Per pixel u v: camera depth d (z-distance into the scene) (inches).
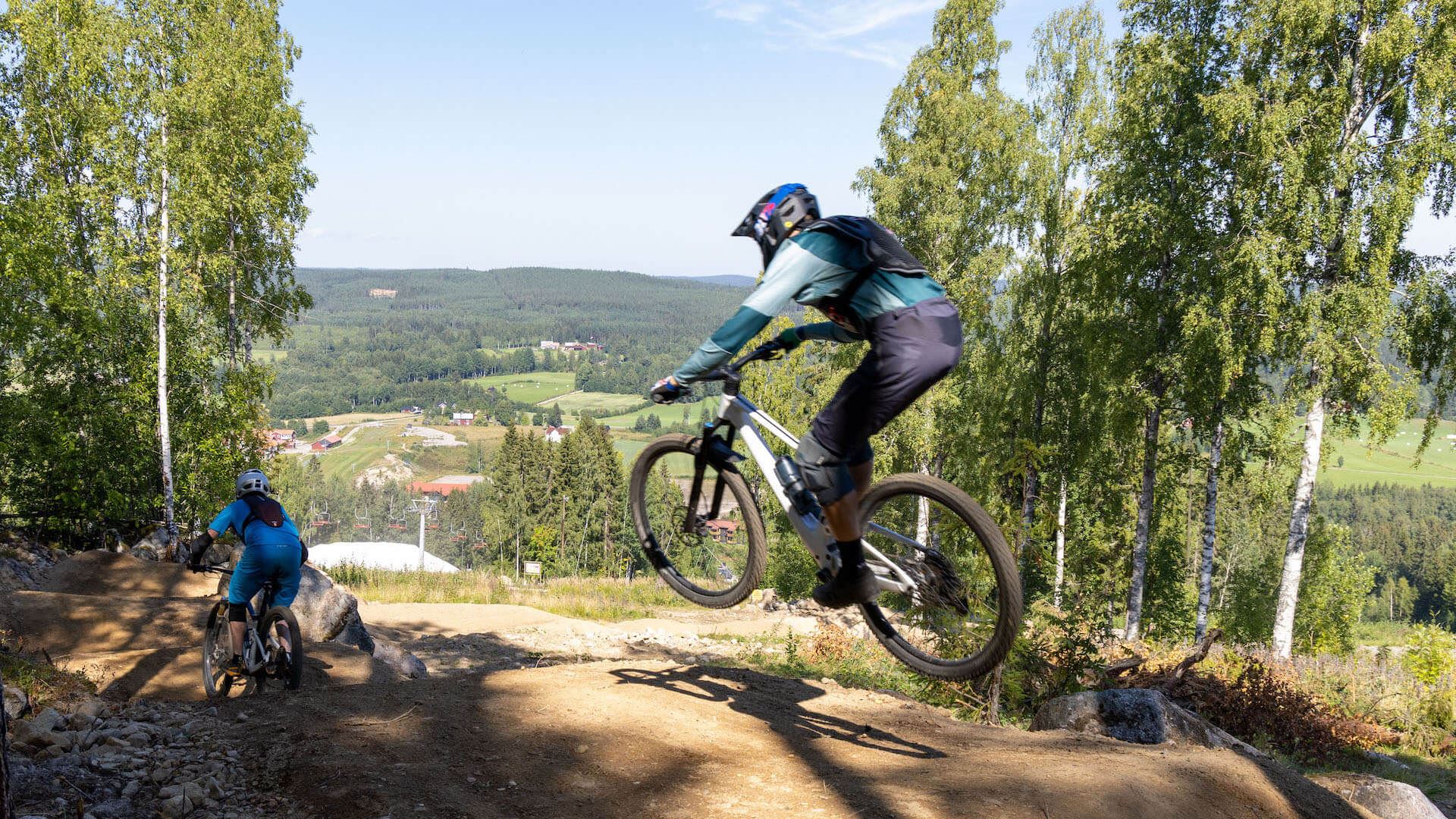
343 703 178.9
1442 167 770.8
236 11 912.9
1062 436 1120.8
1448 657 569.3
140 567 412.8
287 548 234.1
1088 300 1035.9
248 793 137.1
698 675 227.8
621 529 3011.8
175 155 772.6
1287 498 990.4
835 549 134.6
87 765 142.7
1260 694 436.5
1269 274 784.3
